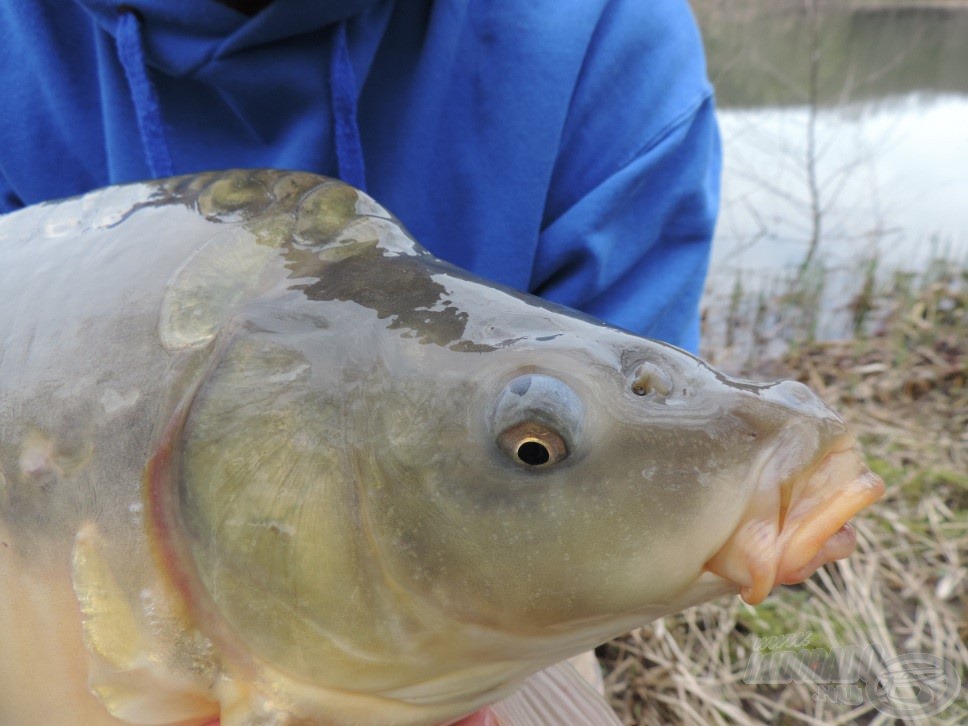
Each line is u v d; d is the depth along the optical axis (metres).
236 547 0.23
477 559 0.24
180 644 0.23
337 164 0.44
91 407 0.24
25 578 0.24
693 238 0.53
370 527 0.24
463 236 0.47
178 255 0.25
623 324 0.49
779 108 1.99
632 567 0.23
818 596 0.74
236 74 0.40
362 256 0.26
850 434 0.24
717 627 0.72
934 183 1.72
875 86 2.15
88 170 0.47
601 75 0.47
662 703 0.66
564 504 0.23
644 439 0.23
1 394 0.24
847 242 1.55
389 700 0.25
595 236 0.47
